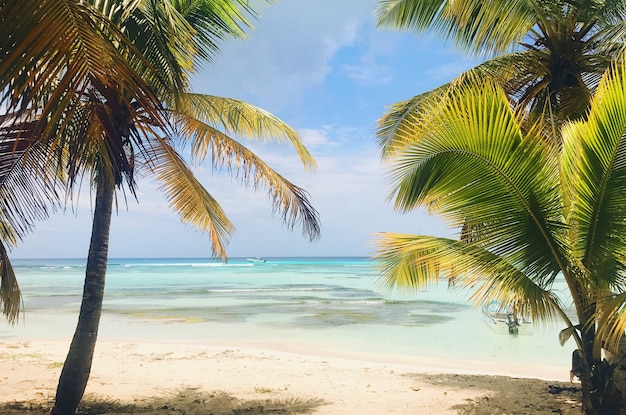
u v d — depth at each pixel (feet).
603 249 14.84
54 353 34.81
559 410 19.97
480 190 15.10
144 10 13.53
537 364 35.12
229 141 19.98
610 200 14.53
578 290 15.70
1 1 6.84
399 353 39.04
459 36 27.43
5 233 17.11
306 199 22.57
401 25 29.19
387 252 16.69
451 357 37.58
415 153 15.30
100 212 18.58
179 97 15.74
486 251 15.37
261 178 20.86
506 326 52.49
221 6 20.16
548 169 15.16
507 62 25.63
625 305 12.60
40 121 8.09
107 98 9.90
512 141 14.38
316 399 22.38
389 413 19.89
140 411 19.76
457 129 14.40
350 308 71.46
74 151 11.18
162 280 150.71
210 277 169.89
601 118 14.14
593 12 23.59
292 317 61.26
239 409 20.48
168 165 22.33
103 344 39.86
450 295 95.45
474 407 20.80
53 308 70.49
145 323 56.13
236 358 33.71
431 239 16.17
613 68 15.39
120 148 11.53
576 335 15.69
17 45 7.24
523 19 24.14
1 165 15.16
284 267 287.69
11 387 23.58
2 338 46.21
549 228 15.03
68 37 7.48
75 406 17.71
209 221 24.52
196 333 49.29
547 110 24.90
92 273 18.35
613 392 14.90
